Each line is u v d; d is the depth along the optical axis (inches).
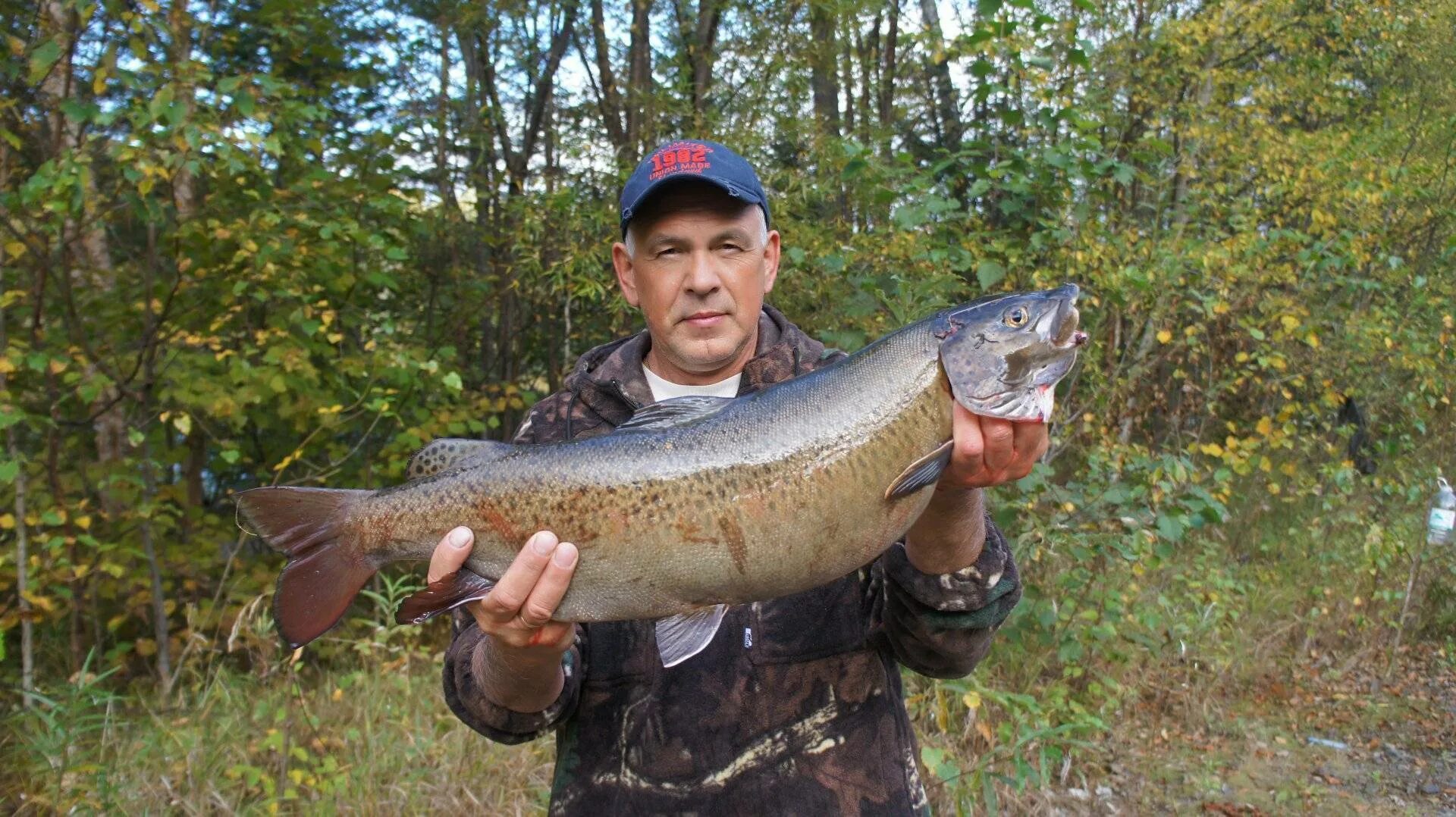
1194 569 153.6
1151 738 116.7
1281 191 175.3
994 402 36.6
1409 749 118.3
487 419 148.9
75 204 97.3
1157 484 109.8
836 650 41.3
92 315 121.3
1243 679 135.6
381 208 130.7
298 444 142.7
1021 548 105.5
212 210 125.5
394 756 92.9
